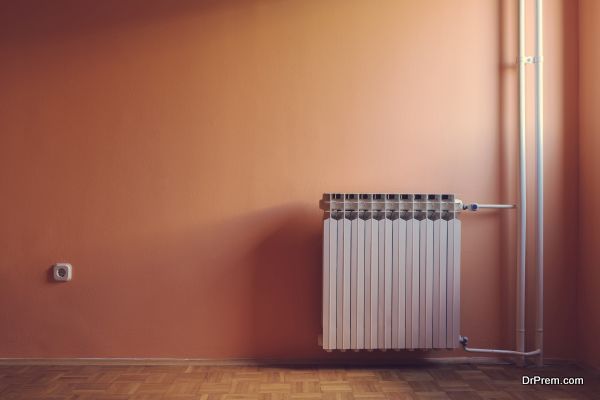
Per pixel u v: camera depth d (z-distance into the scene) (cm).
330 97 304
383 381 272
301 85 303
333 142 303
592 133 294
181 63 302
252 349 301
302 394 252
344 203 286
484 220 305
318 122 303
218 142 302
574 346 303
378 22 305
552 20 306
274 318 301
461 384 268
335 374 282
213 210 302
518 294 300
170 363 297
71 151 300
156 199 301
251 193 302
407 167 304
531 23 306
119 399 244
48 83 301
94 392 253
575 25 303
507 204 304
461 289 305
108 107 301
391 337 288
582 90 303
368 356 302
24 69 300
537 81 301
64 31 301
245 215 302
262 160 302
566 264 304
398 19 305
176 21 302
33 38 301
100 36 302
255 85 303
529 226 305
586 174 299
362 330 286
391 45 305
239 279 302
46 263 299
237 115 302
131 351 299
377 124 304
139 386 261
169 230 301
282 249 302
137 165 301
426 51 304
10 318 298
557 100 303
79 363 296
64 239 299
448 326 289
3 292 298
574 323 304
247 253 302
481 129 304
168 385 263
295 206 303
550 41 304
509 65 303
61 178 300
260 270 302
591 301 293
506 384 268
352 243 286
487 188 305
